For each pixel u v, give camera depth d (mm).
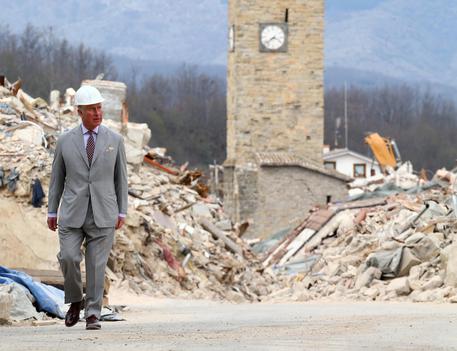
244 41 129125
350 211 72625
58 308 31109
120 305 38031
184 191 64250
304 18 129375
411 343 20609
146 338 22594
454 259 44219
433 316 28547
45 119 59594
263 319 29734
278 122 129250
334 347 20141
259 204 125500
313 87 129500
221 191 148500
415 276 47250
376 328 24078
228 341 21609
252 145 129000
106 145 25703
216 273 54562
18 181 44625
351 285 51125
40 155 46188
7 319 28766
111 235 25672
